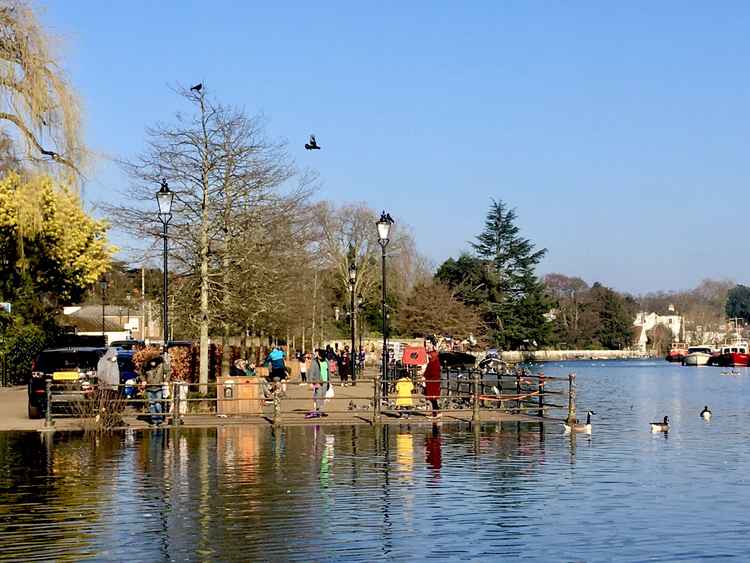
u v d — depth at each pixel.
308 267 48.12
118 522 14.19
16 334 48.16
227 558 12.09
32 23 34.38
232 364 50.50
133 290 73.75
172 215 34.97
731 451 23.30
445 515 14.81
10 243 48.94
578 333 160.12
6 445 23.78
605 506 15.62
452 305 104.50
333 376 50.22
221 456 21.55
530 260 114.94
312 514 14.80
